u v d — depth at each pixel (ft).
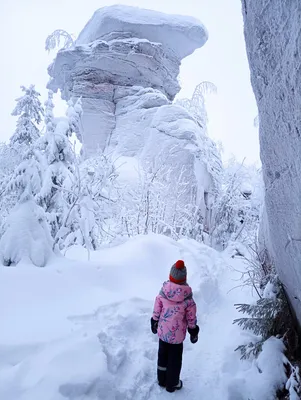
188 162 38.99
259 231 20.85
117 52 47.83
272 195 11.26
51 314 12.23
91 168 25.93
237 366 11.96
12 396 8.43
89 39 54.95
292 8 7.07
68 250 21.38
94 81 48.85
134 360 11.61
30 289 13.23
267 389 10.28
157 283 17.31
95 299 13.92
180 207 33.76
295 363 11.81
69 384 8.94
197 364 12.40
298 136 7.97
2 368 9.34
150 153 41.73
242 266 26.53
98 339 11.08
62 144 20.88
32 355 9.96
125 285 15.99
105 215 25.62
